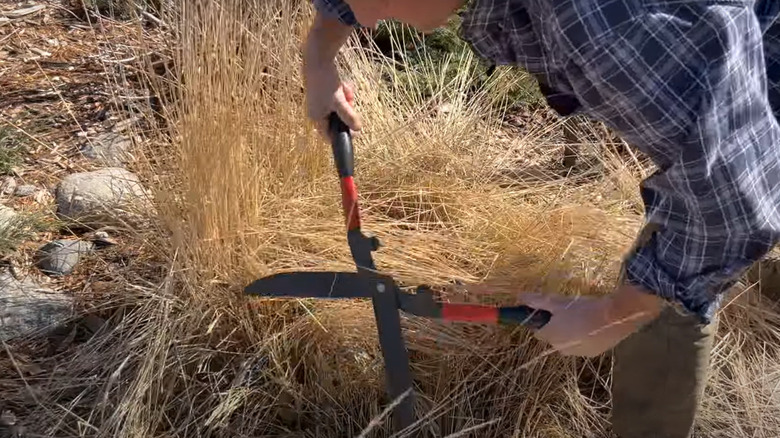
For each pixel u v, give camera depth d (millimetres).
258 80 2227
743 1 1229
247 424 2021
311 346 2117
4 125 2814
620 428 1945
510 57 1517
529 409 2076
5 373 2084
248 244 2199
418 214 2391
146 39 2959
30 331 2182
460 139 2682
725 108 1230
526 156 2768
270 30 2266
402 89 2967
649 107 1242
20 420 1981
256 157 2275
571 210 2230
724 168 1257
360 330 2117
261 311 2145
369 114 2635
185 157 2152
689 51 1210
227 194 2146
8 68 3107
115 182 2561
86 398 2039
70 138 2803
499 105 3023
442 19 1465
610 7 1209
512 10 1394
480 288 2000
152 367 1999
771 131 1293
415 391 2031
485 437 2021
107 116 2871
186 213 2197
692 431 2061
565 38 1245
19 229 2422
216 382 2051
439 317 1674
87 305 2246
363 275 1724
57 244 2387
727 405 2123
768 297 2328
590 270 2053
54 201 2570
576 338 1529
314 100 1836
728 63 1213
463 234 2307
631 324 1514
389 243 2201
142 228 2355
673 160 1309
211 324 2086
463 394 2051
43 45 3223
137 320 2137
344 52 2738
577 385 2129
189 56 2109
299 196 2373
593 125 2703
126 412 1953
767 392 2156
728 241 1319
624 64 1223
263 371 2070
